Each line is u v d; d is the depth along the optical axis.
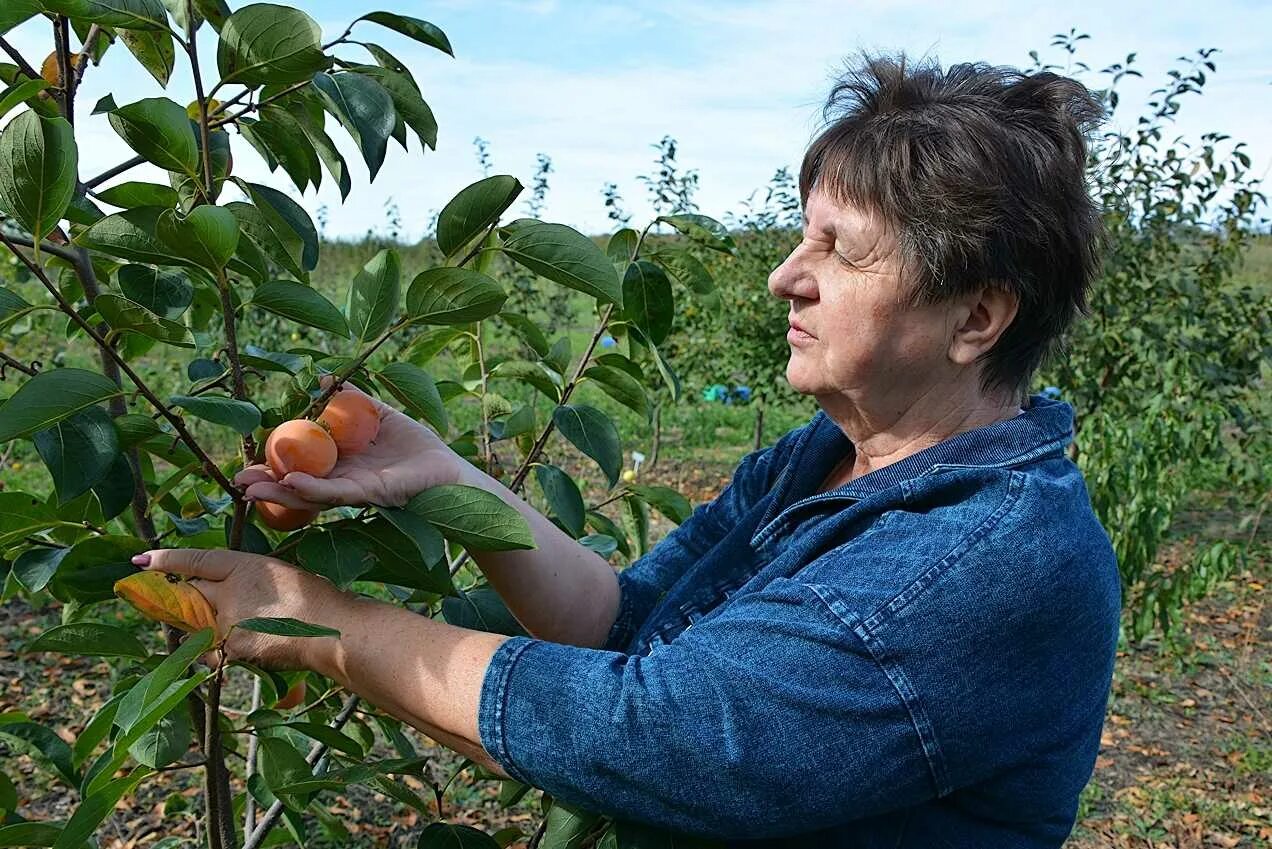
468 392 1.80
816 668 0.97
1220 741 4.79
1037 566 1.00
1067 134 1.12
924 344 1.13
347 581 1.07
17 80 1.26
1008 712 0.99
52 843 1.33
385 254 1.18
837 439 1.34
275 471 1.10
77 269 1.28
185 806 2.09
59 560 1.25
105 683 5.05
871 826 1.07
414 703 1.04
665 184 9.62
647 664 1.01
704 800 0.95
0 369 1.15
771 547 1.25
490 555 1.38
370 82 1.13
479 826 3.89
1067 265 1.12
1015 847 1.08
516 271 10.43
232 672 4.88
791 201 9.48
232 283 1.54
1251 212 6.71
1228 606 6.45
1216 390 6.80
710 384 9.85
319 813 1.71
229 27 1.08
